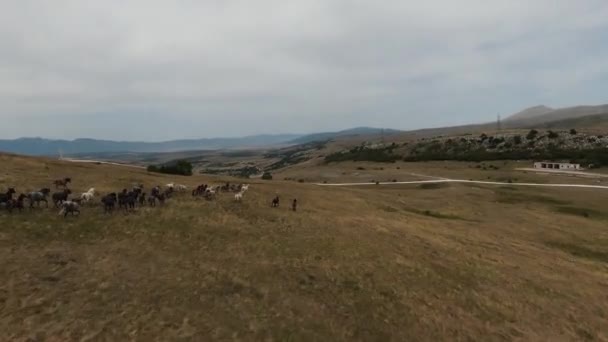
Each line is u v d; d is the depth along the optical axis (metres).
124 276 26.53
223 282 27.72
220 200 47.62
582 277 41.22
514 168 151.62
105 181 51.91
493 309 30.38
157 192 43.66
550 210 80.19
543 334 28.17
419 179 128.38
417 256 38.31
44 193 37.84
